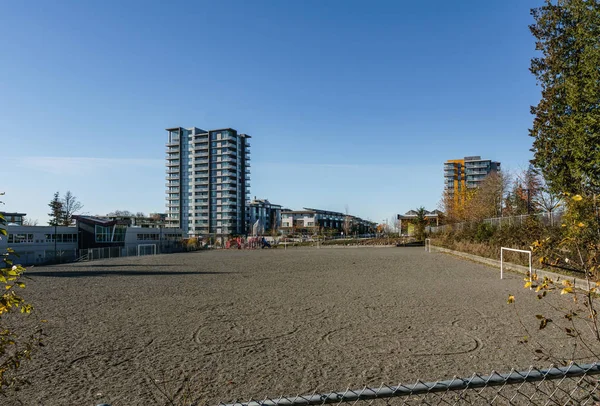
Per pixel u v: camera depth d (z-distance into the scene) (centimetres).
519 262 1770
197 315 886
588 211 341
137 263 2652
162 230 7062
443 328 737
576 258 827
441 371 509
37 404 428
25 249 5094
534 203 2784
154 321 828
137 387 471
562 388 443
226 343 655
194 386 472
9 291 265
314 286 1355
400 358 565
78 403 429
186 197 12438
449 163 11044
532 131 1875
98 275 1839
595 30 1546
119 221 6775
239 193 12338
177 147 12431
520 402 412
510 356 564
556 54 1773
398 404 415
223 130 11950
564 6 1767
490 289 1227
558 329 709
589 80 1476
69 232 5738
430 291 1202
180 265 2406
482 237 2614
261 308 962
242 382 483
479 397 427
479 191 4384
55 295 1205
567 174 1669
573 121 1548
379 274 1717
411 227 5919
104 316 884
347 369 523
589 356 551
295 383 477
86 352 611
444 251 3412
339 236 9975
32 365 552
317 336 694
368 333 709
